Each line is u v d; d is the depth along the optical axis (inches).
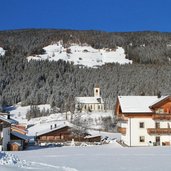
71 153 2354.8
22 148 3056.1
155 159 1904.5
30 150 2854.3
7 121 2957.7
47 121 6156.5
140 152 2365.9
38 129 5300.2
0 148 2874.0
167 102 3216.0
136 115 3189.0
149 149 2625.5
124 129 3307.1
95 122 5910.4
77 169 1505.9
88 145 3366.1
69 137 4163.4
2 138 2896.2
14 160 1584.6
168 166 1609.3
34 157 2047.2
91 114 7175.2
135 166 1614.2
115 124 5561.0
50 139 4133.9
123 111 3179.1
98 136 4087.1
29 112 7628.0
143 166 1612.9
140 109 3213.6
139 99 3390.7
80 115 6643.7
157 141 3181.6
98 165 1649.9
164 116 3191.4
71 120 5994.1
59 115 6983.3
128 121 3189.0
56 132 4156.0
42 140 4067.4
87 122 5895.7
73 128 4256.9
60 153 2372.0
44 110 7721.5
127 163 1728.6
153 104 3176.7
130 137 3161.9
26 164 1545.3
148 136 3179.1
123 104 3287.4
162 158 1955.0
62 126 4190.5
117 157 2028.8
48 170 1416.1
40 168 1455.5
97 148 2874.0
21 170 1348.4
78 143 3538.4
